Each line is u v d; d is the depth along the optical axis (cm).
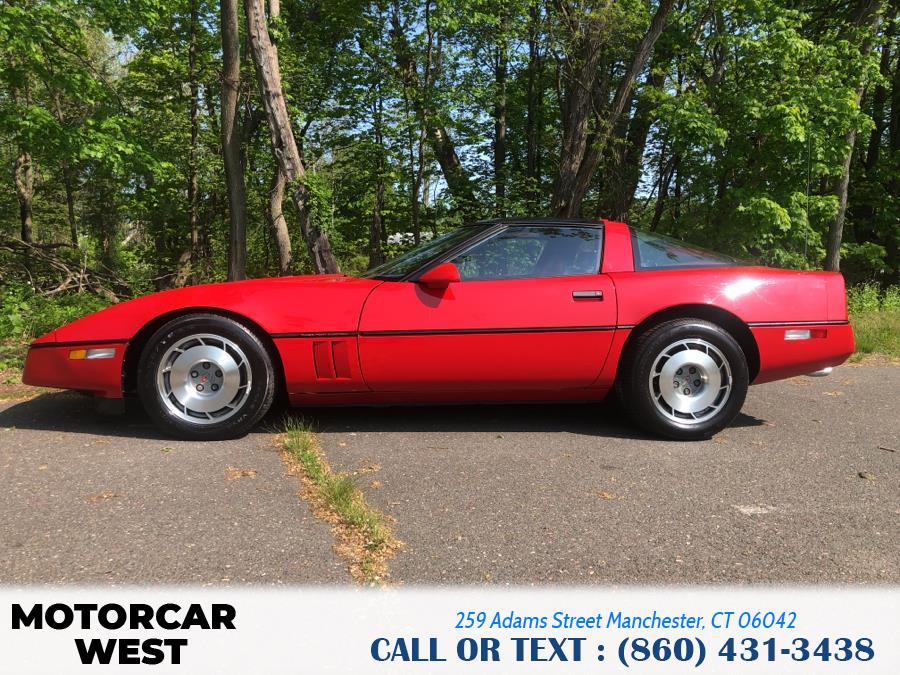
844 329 397
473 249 396
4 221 1866
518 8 1148
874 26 1287
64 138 964
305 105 1434
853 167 1819
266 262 1653
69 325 384
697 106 1151
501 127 1623
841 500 292
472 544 244
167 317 380
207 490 296
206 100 1471
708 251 423
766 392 529
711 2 1200
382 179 1410
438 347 377
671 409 386
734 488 307
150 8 1030
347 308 377
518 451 362
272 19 962
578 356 383
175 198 1482
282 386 404
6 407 457
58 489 297
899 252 1812
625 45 1231
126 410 447
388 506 281
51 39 963
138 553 234
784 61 1153
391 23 1280
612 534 254
